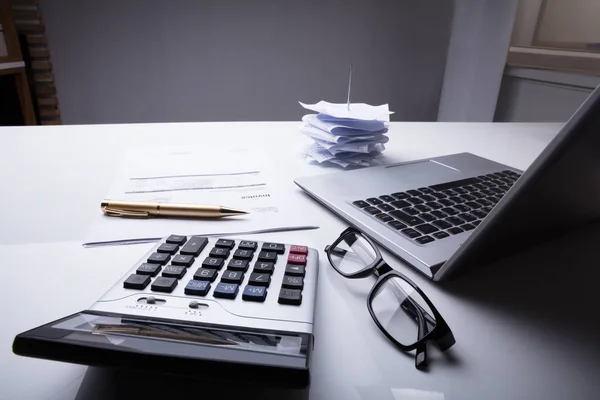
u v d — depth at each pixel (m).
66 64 1.74
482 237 0.26
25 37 1.65
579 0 1.47
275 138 0.78
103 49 1.75
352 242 0.36
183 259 0.29
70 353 0.18
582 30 1.49
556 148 0.21
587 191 0.29
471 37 1.83
